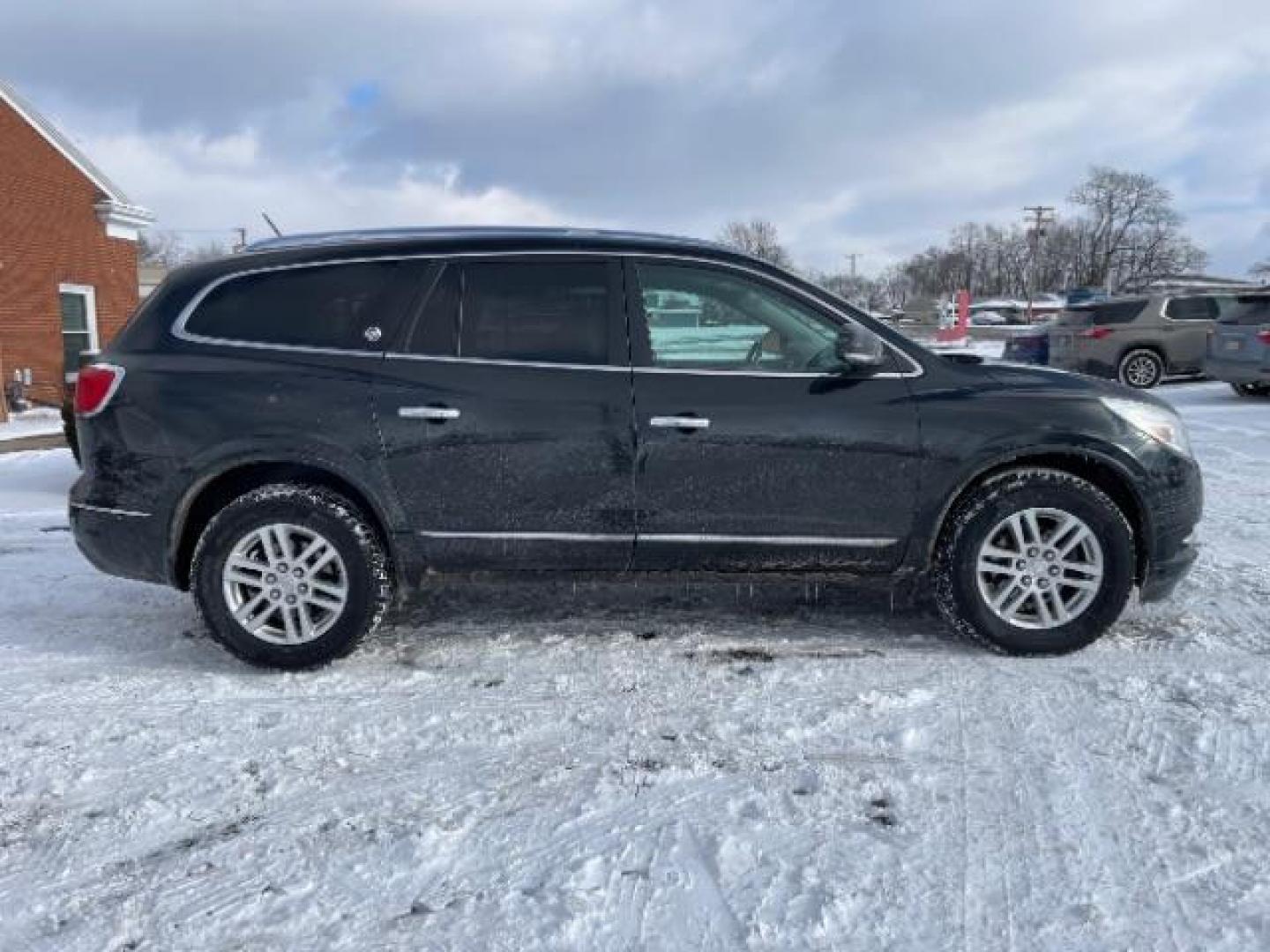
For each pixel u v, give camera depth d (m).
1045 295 73.06
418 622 4.82
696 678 4.10
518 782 3.26
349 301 4.23
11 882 2.77
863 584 4.40
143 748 3.53
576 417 4.12
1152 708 3.72
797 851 2.84
